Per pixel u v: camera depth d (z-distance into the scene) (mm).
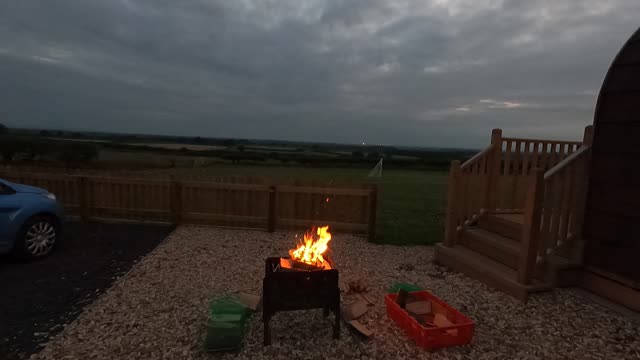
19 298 4539
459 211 6332
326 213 8461
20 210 5730
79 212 8945
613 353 3488
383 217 10453
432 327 3514
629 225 4359
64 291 4781
